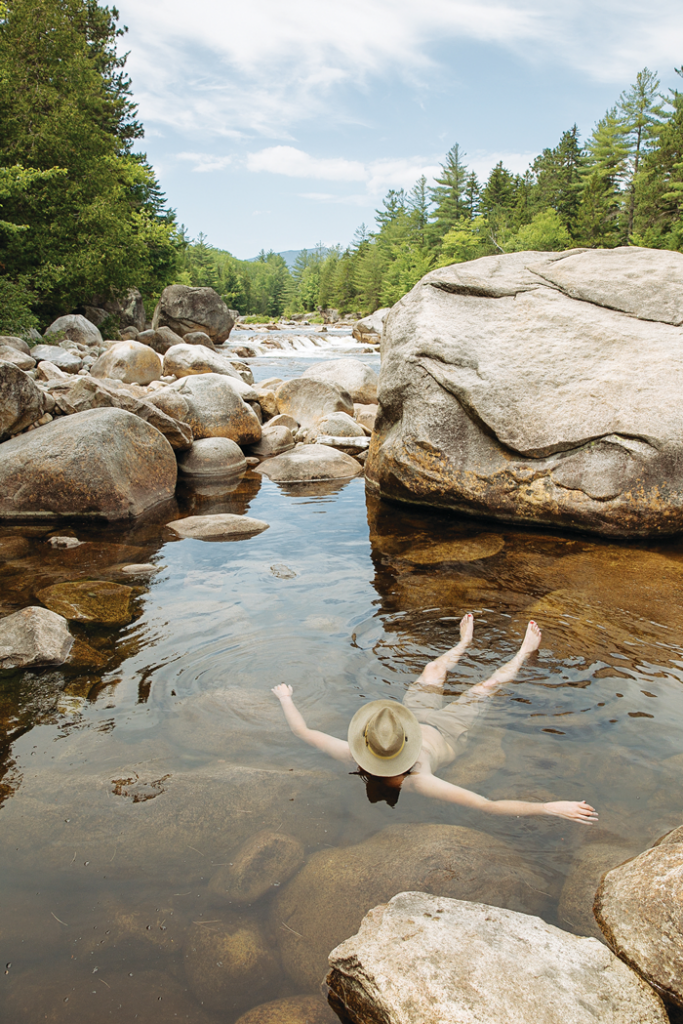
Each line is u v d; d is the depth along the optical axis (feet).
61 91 78.38
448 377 24.20
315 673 13.32
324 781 9.99
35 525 24.20
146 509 26.58
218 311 108.88
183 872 8.34
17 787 9.84
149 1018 6.51
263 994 6.84
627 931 7.28
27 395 27.99
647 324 23.84
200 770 10.21
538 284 26.20
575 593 17.16
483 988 6.34
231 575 18.90
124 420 26.94
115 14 111.24
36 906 7.80
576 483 21.85
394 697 12.46
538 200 216.33
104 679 13.06
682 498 20.75
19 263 74.49
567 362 23.34
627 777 9.98
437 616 15.99
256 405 42.91
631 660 13.58
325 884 8.04
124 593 17.48
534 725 11.42
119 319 104.73
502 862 8.32
